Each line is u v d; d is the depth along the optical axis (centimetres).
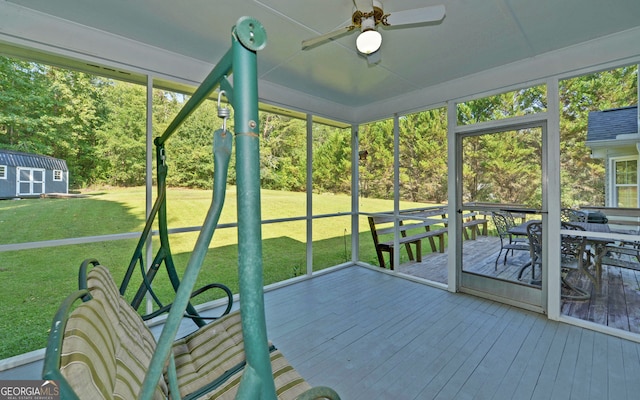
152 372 67
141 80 290
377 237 483
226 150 84
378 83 368
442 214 391
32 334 266
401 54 287
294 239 521
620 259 332
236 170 71
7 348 249
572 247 322
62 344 68
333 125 515
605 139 342
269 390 70
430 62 306
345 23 232
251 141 70
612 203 352
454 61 304
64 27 232
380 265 475
